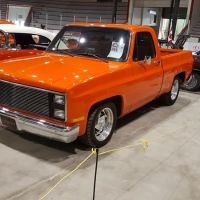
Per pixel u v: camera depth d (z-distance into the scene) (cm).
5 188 339
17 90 404
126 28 498
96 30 515
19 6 2561
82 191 343
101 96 415
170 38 1312
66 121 376
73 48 519
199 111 671
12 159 401
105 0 2512
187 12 1977
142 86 514
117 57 481
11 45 653
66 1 2558
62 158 411
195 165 422
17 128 421
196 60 826
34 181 355
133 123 564
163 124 571
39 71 414
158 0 2128
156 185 365
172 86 667
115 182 365
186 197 347
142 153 443
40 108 390
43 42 779
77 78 393
